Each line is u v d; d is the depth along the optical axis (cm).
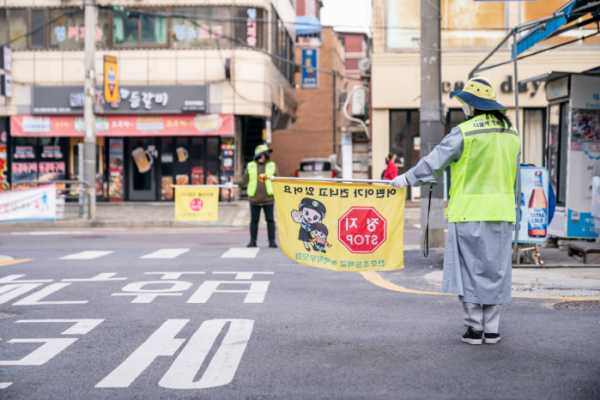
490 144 471
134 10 2542
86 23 1950
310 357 464
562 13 794
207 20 2548
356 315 608
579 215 1048
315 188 544
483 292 473
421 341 505
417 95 2348
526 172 884
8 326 577
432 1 1095
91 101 1950
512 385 396
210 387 402
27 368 447
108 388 402
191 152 2664
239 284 793
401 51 2352
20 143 2694
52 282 812
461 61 2323
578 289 728
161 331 550
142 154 2686
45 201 1833
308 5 4262
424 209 1122
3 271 912
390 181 514
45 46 2583
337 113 4856
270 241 1252
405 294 721
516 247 888
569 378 407
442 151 475
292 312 624
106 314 622
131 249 1228
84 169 1939
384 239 541
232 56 2531
